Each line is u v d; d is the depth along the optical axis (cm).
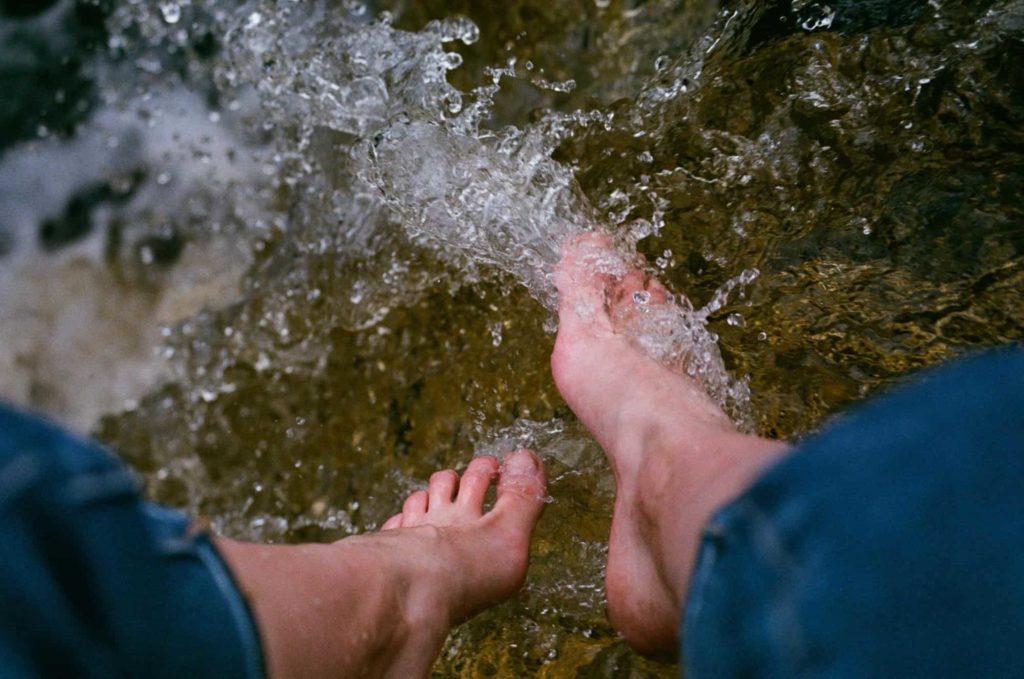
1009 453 53
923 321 134
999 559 51
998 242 136
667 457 104
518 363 156
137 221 176
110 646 59
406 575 112
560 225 151
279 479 162
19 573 54
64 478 57
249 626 73
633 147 160
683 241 149
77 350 170
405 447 159
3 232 174
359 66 172
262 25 177
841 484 57
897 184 144
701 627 64
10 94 178
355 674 100
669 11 179
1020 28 147
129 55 180
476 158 158
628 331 135
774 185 150
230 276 174
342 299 169
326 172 173
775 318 140
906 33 152
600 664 125
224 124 178
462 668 129
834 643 55
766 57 158
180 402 168
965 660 51
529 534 133
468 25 180
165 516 72
